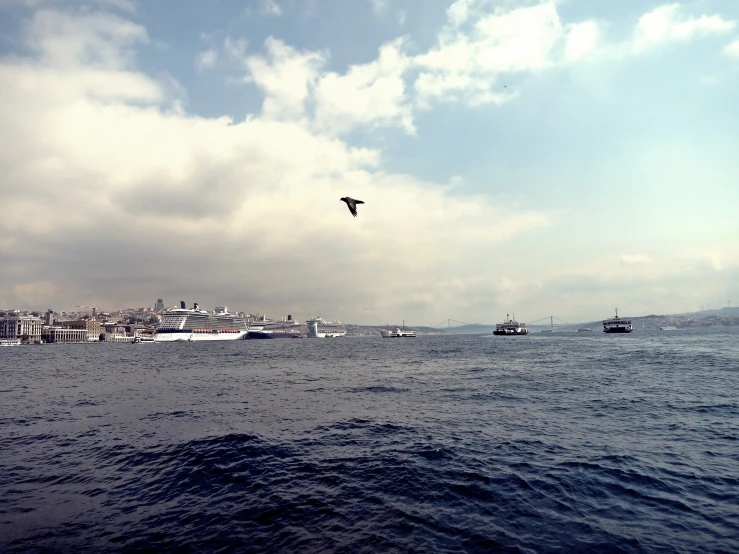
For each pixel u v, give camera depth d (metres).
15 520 13.92
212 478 17.45
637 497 14.98
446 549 11.81
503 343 155.62
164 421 28.23
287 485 16.61
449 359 82.81
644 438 22.30
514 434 23.48
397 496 15.40
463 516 13.78
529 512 13.98
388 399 36.16
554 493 15.40
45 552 11.91
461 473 17.47
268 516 13.97
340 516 13.91
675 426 24.66
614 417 27.27
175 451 21.00
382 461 19.22
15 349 197.25
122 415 30.55
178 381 52.53
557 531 12.73
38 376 61.88
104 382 52.47
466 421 26.92
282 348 166.00
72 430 26.06
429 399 35.62
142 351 155.25
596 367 58.81
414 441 22.38
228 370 68.56
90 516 14.20
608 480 16.52
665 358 69.88
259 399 37.12
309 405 33.69
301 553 11.69
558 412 29.14
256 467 18.64
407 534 12.66
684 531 12.59
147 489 16.48
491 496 15.22
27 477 17.92
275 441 22.66
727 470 17.36
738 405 29.92
